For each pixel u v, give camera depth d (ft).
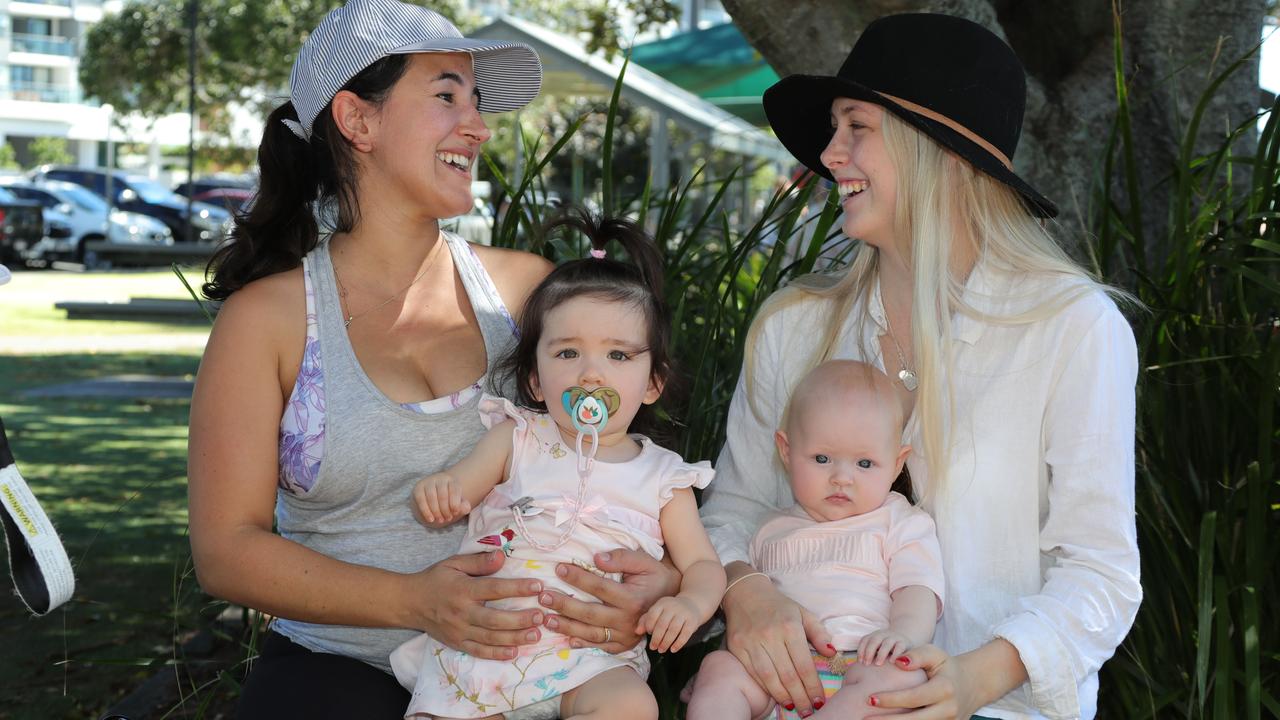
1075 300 7.13
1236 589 8.18
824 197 12.07
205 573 7.32
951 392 7.27
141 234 80.59
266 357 7.51
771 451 8.49
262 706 7.25
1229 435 8.95
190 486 7.45
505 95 9.52
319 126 8.00
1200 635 7.69
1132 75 12.09
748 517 8.48
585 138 72.38
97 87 103.45
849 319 8.23
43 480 22.50
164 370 37.83
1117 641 6.93
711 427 10.16
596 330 7.53
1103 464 6.98
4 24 179.93
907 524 7.38
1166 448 9.01
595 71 39.63
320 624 7.32
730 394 10.18
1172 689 8.67
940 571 7.23
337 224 8.17
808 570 7.53
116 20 101.04
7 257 74.33
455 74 8.03
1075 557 7.03
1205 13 11.98
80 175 92.32
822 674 7.12
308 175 8.10
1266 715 8.83
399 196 8.04
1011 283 7.43
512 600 7.20
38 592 6.41
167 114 106.83
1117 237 9.69
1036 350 7.18
